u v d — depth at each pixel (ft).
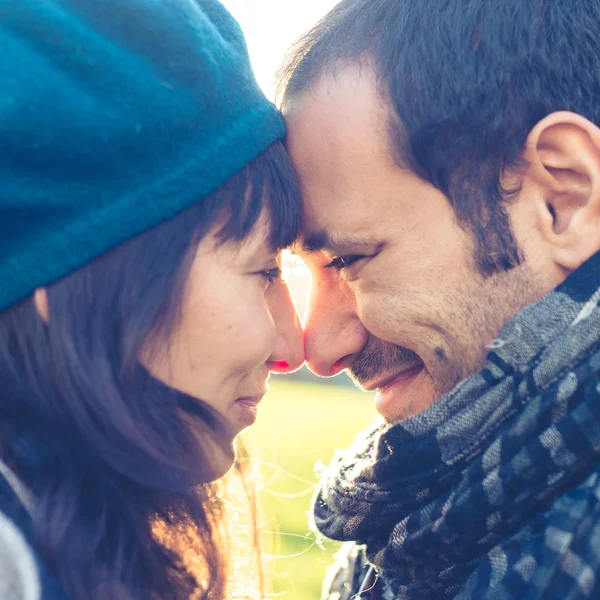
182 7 3.43
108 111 3.20
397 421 4.05
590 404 3.15
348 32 3.96
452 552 3.47
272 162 3.74
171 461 3.37
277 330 4.12
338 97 3.82
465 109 3.59
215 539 3.76
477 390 3.57
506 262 3.62
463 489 3.42
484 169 3.60
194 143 3.40
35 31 3.17
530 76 3.55
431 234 3.73
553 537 3.10
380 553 3.83
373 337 4.13
